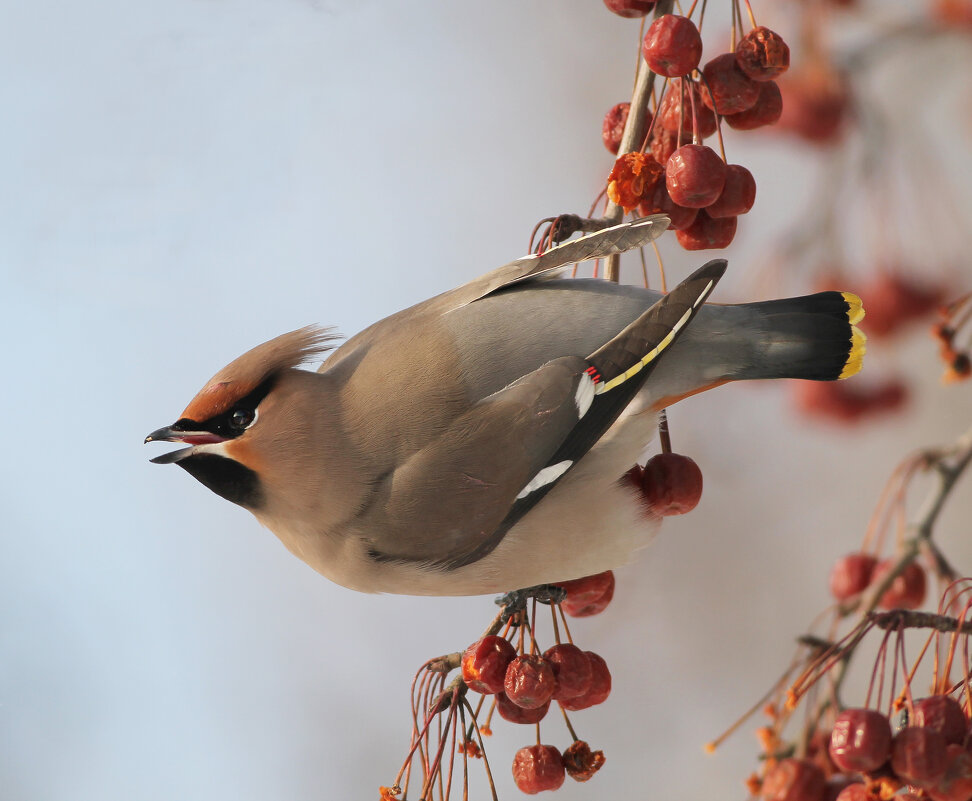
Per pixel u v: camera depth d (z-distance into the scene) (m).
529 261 8.52
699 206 8.26
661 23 8.15
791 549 14.17
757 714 13.62
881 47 12.38
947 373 10.30
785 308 8.52
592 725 13.82
